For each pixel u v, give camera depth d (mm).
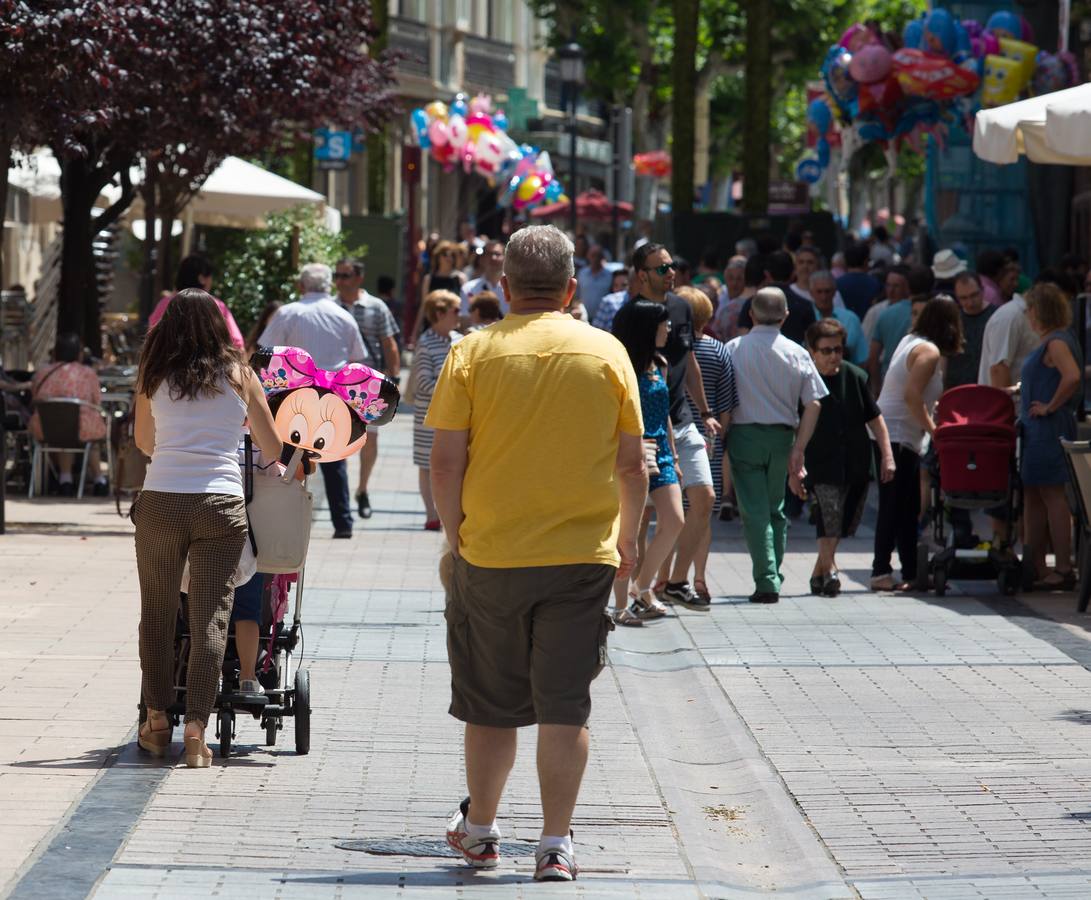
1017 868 18719
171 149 55750
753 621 33562
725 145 168375
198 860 18000
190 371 21625
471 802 18297
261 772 21812
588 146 183875
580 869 18281
